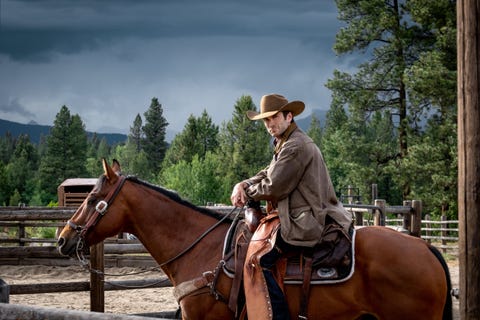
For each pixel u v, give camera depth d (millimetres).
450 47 28859
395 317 4203
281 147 4535
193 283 4613
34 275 14070
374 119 64125
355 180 31938
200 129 80938
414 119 31031
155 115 107750
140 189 4902
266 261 4363
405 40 31344
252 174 57062
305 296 4297
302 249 4359
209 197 51500
